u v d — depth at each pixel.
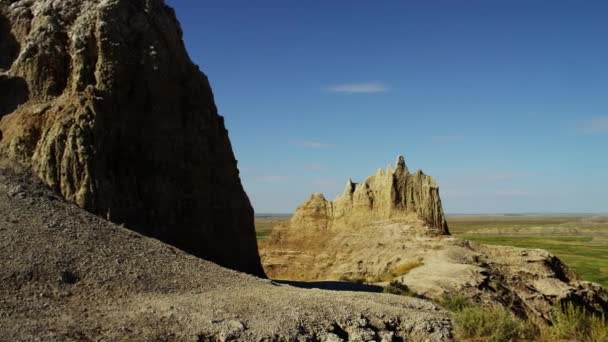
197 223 37.78
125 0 38.12
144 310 19.14
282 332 19.47
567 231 187.25
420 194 67.56
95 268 21.62
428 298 39.16
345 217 72.12
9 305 17.25
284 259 71.31
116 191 32.38
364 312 22.64
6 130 33.91
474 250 56.75
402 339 21.83
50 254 21.30
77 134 31.66
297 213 77.19
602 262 91.88
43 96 35.66
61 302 18.47
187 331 18.20
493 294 44.00
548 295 48.53
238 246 41.38
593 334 20.27
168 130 37.53
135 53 37.31
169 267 24.25
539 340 20.77
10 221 22.97
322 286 41.38
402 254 57.41
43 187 28.45
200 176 39.12
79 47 35.88
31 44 36.50
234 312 20.31
